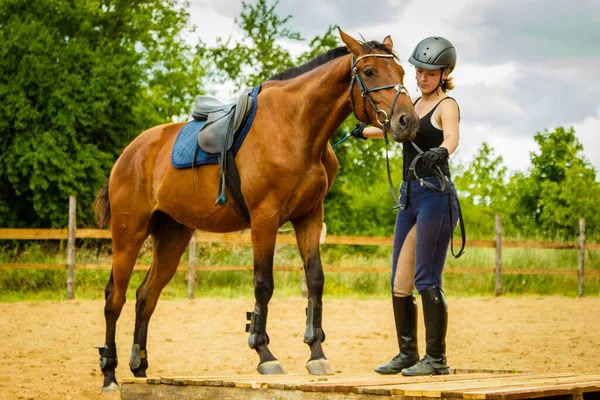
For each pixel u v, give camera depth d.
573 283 19.25
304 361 8.46
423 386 4.19
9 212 23.95
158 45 39.22
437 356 5.33
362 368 8.03
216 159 6.21
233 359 8.59
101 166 25.41
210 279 18.48
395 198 5.43
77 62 25.30
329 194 29.38
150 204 6.91
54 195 23.88
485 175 37.88
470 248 20.61
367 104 5.46
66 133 24.09
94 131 25.69
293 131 5.86
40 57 24.27
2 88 23.42
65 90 24.08
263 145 5.92
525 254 20.23
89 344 9.45
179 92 39.34
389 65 5.45
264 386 4.45
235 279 18.72
